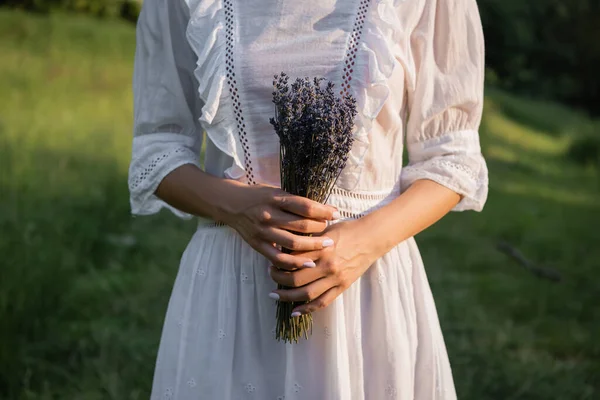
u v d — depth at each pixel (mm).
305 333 1922
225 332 1988
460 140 2068
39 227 5613
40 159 7684
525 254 7645
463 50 2070
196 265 2053
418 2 2008
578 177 14164
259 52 1966
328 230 1892
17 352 4152
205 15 2012
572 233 8867
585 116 22000
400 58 1982
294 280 1848
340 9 1963
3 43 12781
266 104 1972
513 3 21297
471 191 2043
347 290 1975
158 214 7105
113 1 15836
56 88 11148
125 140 9398
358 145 1942
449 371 2123
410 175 2076
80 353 4375
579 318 5785
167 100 2115
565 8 22234
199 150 2182
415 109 2053
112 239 6191
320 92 1847
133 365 4215
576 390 4398
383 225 1924
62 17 14742
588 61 22406
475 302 5871
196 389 1990
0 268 4535
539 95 22109
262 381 1994
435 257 7094
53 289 4793
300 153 1830
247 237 1906
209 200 1970
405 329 2014
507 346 5047
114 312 5008
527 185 12312
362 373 1967
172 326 2064
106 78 12047
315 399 1943
